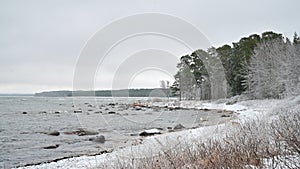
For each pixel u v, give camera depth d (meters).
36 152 14.13
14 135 19.39
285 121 5.17
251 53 46.38
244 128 5.51
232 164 3.55
